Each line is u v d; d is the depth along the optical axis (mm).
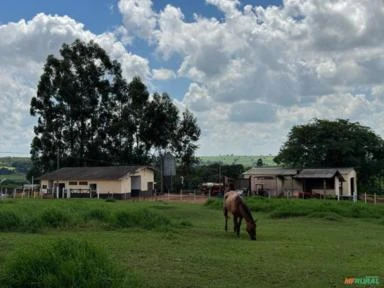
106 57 73500
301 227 22969
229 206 19062
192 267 11117
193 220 25828
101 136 73000
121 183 57938
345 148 60156
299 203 31500
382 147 62656
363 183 62594
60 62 71812
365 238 18859
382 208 30953
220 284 9594
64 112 71125
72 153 71625
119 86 74812
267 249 14719
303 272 10906
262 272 10797
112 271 8469
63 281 8055
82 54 73250
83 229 18281
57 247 8844
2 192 62500
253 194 57625
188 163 78688
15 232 17266
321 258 13242
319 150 62000
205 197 54750
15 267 8570
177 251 13594
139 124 74062
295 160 63281
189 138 78438
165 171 71125
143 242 15281
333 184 55469
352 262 12672
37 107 71188
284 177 57594
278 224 24359
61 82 70625
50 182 61562
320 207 29203
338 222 25672
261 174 58812
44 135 70625
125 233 17656
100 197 57531
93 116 72750
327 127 62719
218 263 11664
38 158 71312
